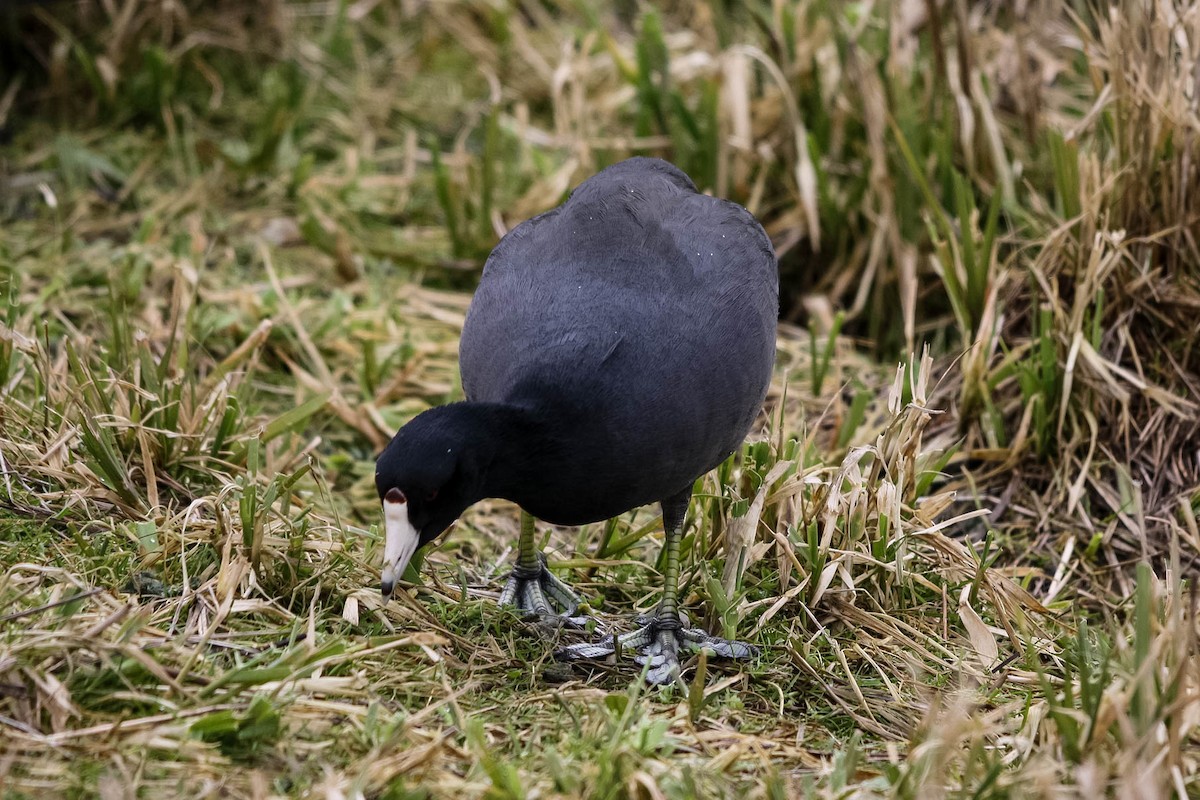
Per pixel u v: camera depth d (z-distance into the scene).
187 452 8.92
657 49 13.23
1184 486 9.80
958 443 9.85
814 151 12.05
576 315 7.55
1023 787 6.25
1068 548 9.34
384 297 12.18
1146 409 10.16
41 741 6.22
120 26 13.87
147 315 11.01
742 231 8.65
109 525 8.20
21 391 9.55
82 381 8.83
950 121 12.05
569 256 7.98
